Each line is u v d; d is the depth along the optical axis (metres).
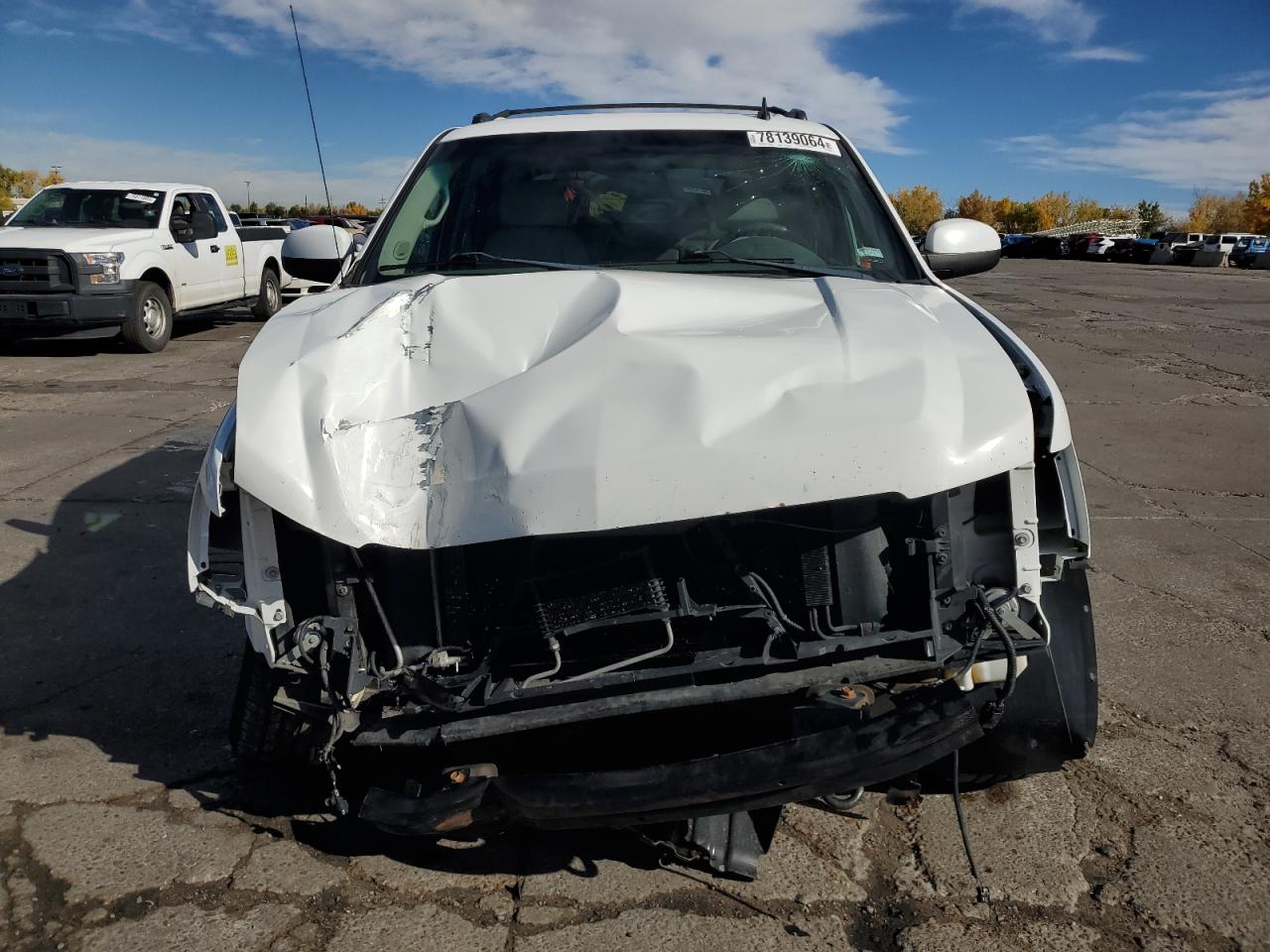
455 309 2.60
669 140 3.63
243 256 14.02
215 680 3.56
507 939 2.27
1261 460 6.56
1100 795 2.76
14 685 3.52
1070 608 2.70
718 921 2.31
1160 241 43.31
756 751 2.06
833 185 3.51
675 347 2.27
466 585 2.23
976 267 3.54
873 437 2.09
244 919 2.34
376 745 2.13
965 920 2.30
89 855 2.56
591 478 2.05
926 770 2.83
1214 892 2.38
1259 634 3.82
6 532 5.17
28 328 10.95
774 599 2.23
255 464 2.16
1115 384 9.25
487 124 3.85
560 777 2.09
